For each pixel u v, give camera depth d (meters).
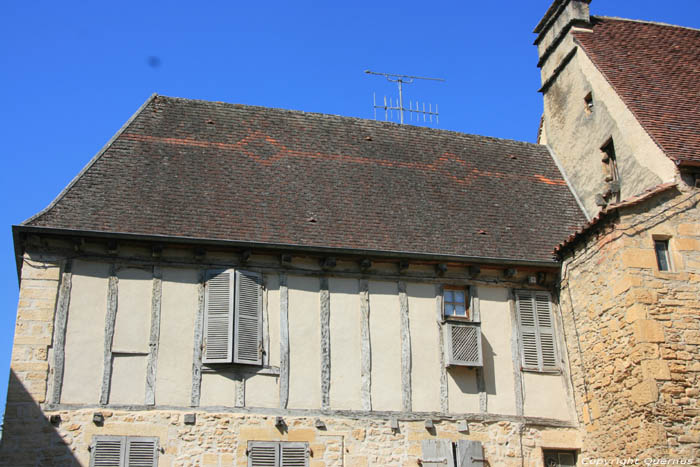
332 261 13.15
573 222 15.56
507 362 13.42
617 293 12.42
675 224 12.62
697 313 12.09
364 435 12.30
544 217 15.54
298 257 13.10
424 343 13.15
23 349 11.54
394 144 16.80
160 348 12.03
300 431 12.07
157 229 12.75
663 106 14.59
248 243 12.66
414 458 12.34
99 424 11.39
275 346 12.50
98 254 12.34
